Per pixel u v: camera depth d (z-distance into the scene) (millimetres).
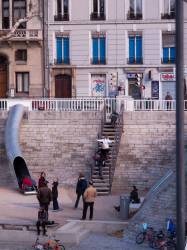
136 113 39625
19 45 53375
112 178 36594
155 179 37656
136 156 38625
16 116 40469
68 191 37031
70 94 53156
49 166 39500
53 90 53250
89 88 52938
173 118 39188
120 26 52562
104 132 39688
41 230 25703
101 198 34438
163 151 38688
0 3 53844
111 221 27766
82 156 39438
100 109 41250
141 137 39250
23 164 37438
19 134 40312
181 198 14305
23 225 26281
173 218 25469
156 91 52312
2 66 54219
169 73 52219
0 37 49938
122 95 48031
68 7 52969
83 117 40188
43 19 53062
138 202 30234
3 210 30844
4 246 25297
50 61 53094
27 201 33594
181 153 14352
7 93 53406
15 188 37656
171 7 52281
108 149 36906
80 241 25656
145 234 24969
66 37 53125
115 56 52688
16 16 53719
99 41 53000
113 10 52625
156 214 26234
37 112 40656
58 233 25391
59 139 40062
